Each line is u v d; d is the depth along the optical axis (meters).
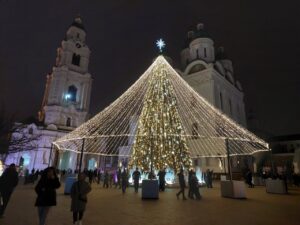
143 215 8.36
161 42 22.19
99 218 7.82
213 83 42.31
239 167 38.28
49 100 51.22
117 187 19.91
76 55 57.78
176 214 8.56
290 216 8.34
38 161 43.28
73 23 60.75
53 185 6.10
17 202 11.17
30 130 44.41
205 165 34.97
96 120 22.47
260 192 17.08
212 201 12.10
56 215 8.28
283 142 50.50
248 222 7.41
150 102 19.75
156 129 18.86
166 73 21.12
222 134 29.75
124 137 37.81
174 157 18.61
